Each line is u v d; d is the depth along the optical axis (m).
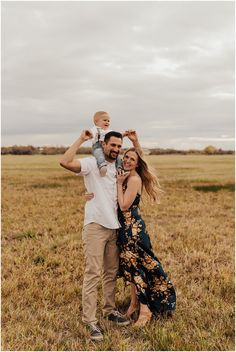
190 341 4.47
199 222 11.30
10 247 8.11
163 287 5.11
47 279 6.12
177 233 9.59
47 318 4.91
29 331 4.66
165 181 23.77
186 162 44.94
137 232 5.05
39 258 7.27
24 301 5.40
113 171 5.06
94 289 4.86
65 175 27.11
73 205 13.79
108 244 5.11
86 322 4.80
